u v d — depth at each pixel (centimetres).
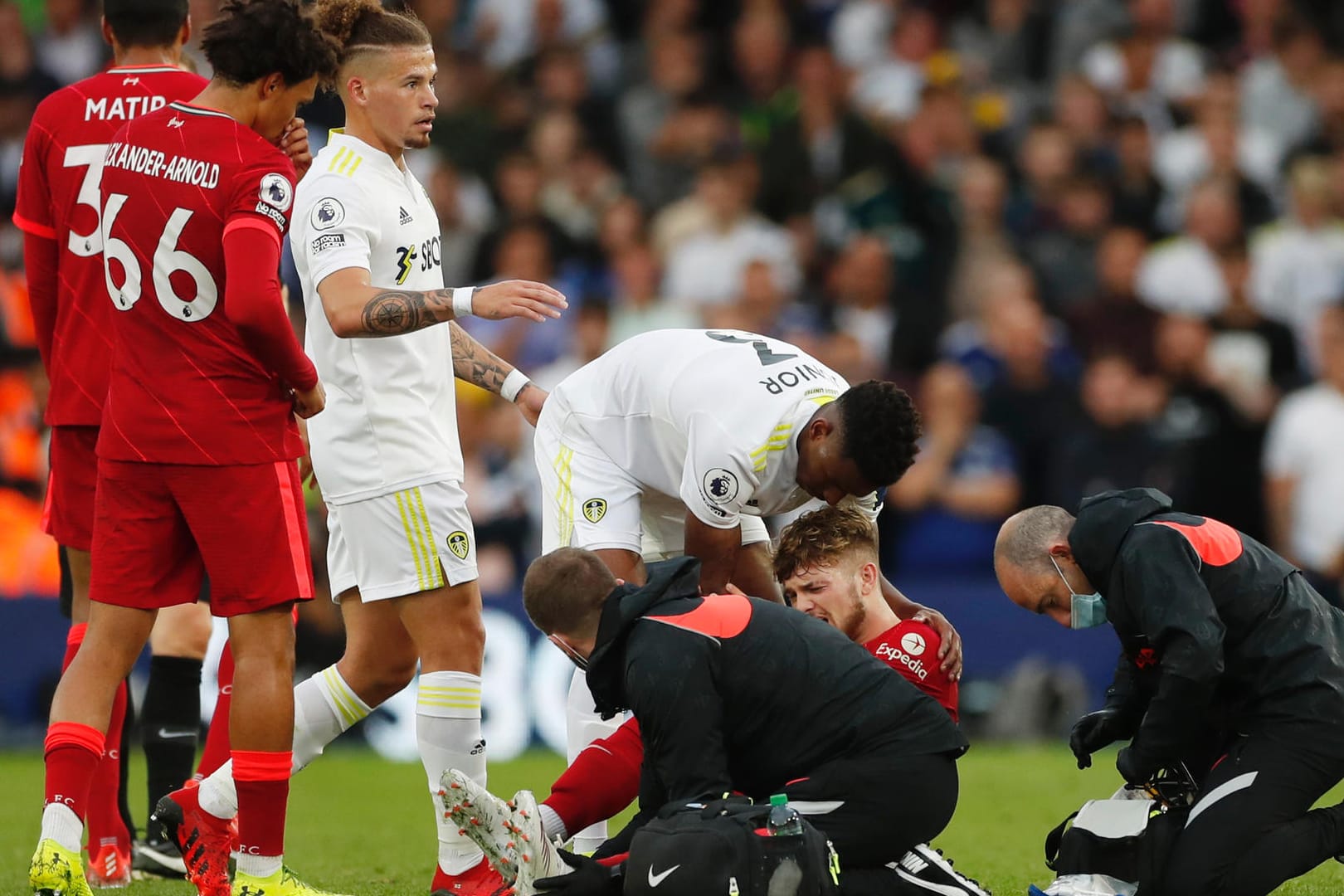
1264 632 1667
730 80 5675
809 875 1530
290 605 1783
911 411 1798
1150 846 1673
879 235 4875
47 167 1948
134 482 1748
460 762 1906
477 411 4397
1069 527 1744
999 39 5562
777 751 1639
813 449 1819
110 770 2108
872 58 5597
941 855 1717
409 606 1916
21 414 4334
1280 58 5494
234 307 1666
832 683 1638
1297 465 4278
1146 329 4509
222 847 1856
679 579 1623
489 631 3734
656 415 1972
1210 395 4384
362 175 1884
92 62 5622
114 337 1775
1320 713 1658
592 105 5531
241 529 1739
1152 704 1636
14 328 4469
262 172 1709
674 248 5031
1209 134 5172
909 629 1847
